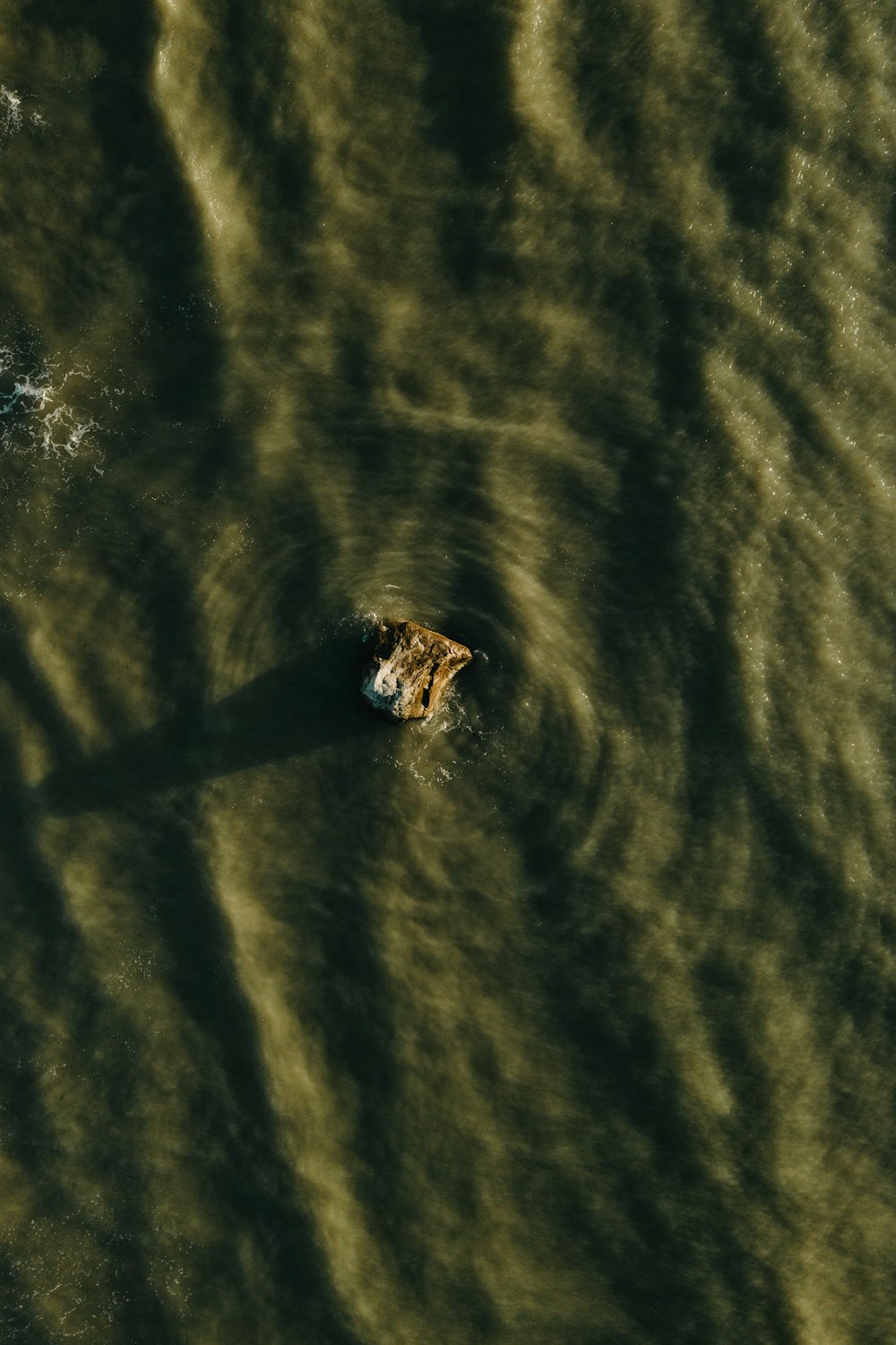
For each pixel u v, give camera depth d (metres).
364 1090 5.18
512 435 5.19
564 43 5.16
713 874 5.18
